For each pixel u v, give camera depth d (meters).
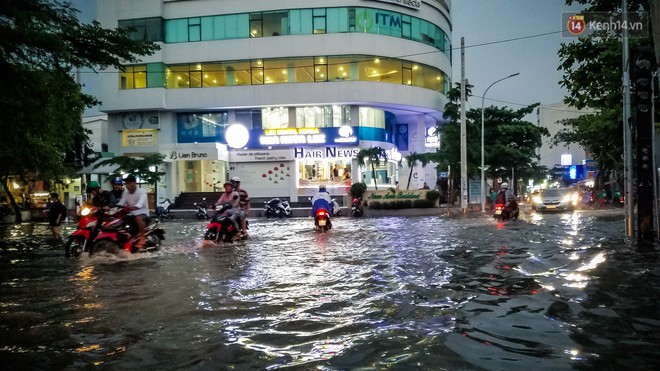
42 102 14.80
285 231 16.72
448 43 41.88
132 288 6.33
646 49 10.83
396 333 4.05
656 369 3.16
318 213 16.03
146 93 35.03
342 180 34.50
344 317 4.65
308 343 3.86
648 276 6.43
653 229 11.18
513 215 19.03
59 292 6.14
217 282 6.68
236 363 3.44
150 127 35.88
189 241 13.59
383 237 13.48
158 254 10.12
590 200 37.84
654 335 3.88
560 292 5.52
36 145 22.91
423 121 40.22
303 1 34.50
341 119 35.09
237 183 13.84
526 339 3.83
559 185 63.88
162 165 34.41
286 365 3.37
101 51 15.58
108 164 30.59
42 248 12.26
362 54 34.34
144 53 16.27
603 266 7.32
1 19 12.54
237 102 34.84
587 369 3.17
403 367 3.27
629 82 11.83
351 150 34.12
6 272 7.92
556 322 4.30
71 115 24.39
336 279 6.79
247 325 4.43
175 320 4.64
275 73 34.84
